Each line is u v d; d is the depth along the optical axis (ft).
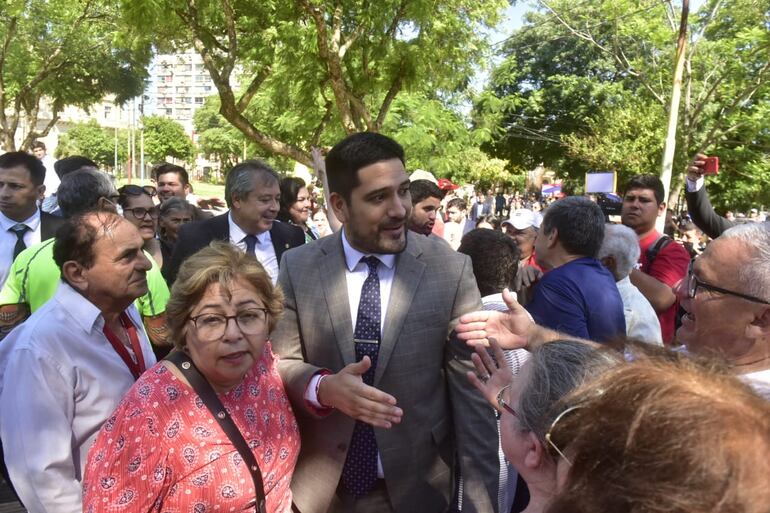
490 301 8.54
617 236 10.26
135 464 5.03
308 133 39.55
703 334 5.80
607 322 8.59
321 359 6.63
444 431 6.80
